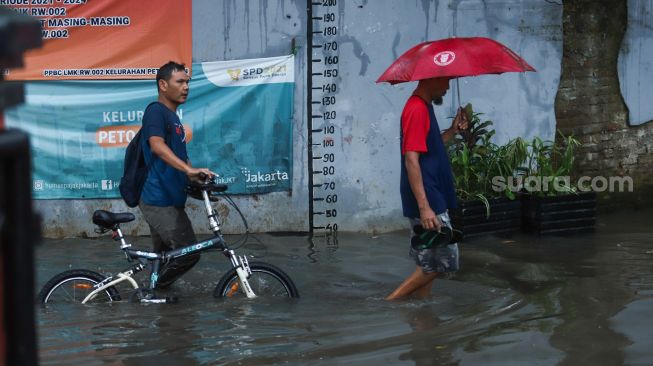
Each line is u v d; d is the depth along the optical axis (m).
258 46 7.91
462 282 6.31
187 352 4.75
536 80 8.48
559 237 7.89
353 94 8.08
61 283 5.82
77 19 7.69
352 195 8.19
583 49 8.66
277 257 7.24
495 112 8.43
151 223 6.00
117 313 5.54
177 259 5.95
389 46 8.10
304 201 8.14
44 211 7.93
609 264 6.80
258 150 8.02
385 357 4.66
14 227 1.74
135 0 7.71
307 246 7.66
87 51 7.75
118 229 5.88
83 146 7.88
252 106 7.96
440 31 8.21
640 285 6.13
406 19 8.11
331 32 7.99
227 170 8.02
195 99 7.91
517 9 8.36
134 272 5.89
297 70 7.98
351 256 7.27
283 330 5.14
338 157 8.13
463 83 8.34
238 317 5.42
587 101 8.74
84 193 7.95
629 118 8.93
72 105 7.81
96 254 7.37
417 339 4.96
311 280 6.46
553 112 8.56
